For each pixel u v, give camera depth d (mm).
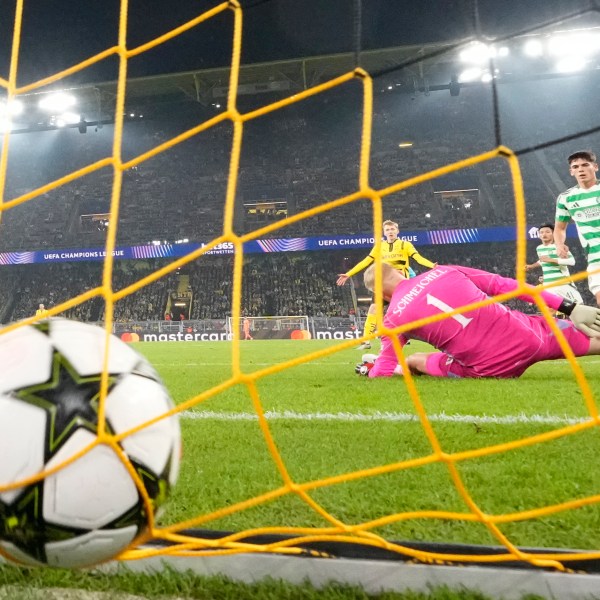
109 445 1125
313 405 3762
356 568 1295
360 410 3496
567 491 1790
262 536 1430
